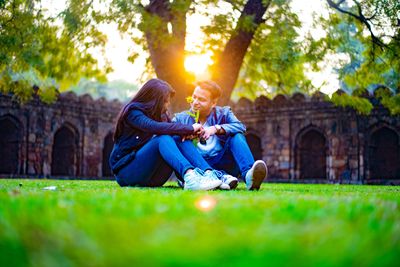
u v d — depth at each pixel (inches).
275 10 399.9
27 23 422.9
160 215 49.1
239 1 394.0
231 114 158.7
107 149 760.3
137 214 48.7
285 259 26.2
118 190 118.7
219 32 388.2
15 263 26.7
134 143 155.3
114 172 163.3
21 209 51.9
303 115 649.6
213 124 159.5
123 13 356.8
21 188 124.8
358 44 474.9
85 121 684.1
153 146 144.9
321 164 681.6
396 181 584.1
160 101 152.6
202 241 31.2
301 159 661.9
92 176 686.5
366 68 475.5
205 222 43.5
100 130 699.4
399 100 470.6
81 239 31.8
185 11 356.8
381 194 126.1
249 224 42.7
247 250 28.4
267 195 100.3
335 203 71.8
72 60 473.1
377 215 53.4
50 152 641.6
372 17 420.2
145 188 141.3
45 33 433.7
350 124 617.6
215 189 134.6
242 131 154.1
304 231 37.6
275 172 663.8
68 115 665.0
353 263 25.9
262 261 25.6
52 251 28.5
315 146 685.3
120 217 46.6
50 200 64.9
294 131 657.0
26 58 423.8
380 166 638.5
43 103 635.5
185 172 133.2
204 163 138.3
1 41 413.4
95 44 418.0
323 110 635.5
